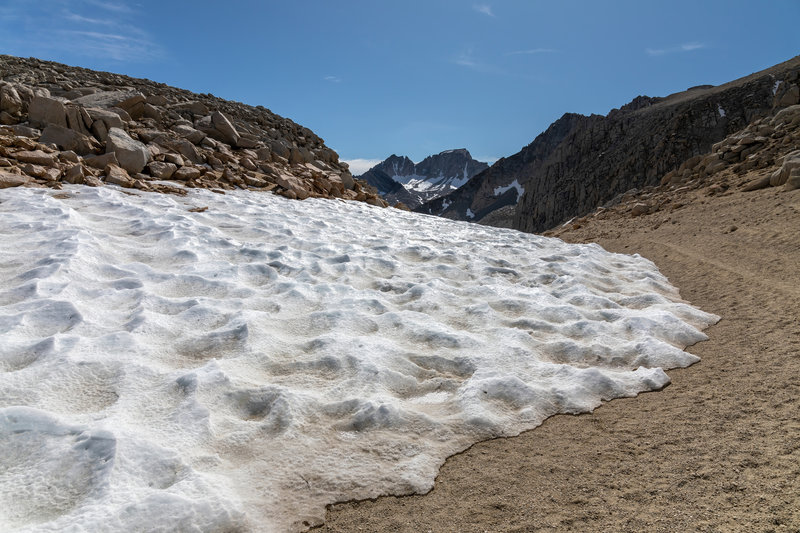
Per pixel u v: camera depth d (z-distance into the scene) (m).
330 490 3.37
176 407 4.05
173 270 7.77
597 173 137.62
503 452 3.94
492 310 7.16
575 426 4.36
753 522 2.90
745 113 110.69
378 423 4.12
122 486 3.04
